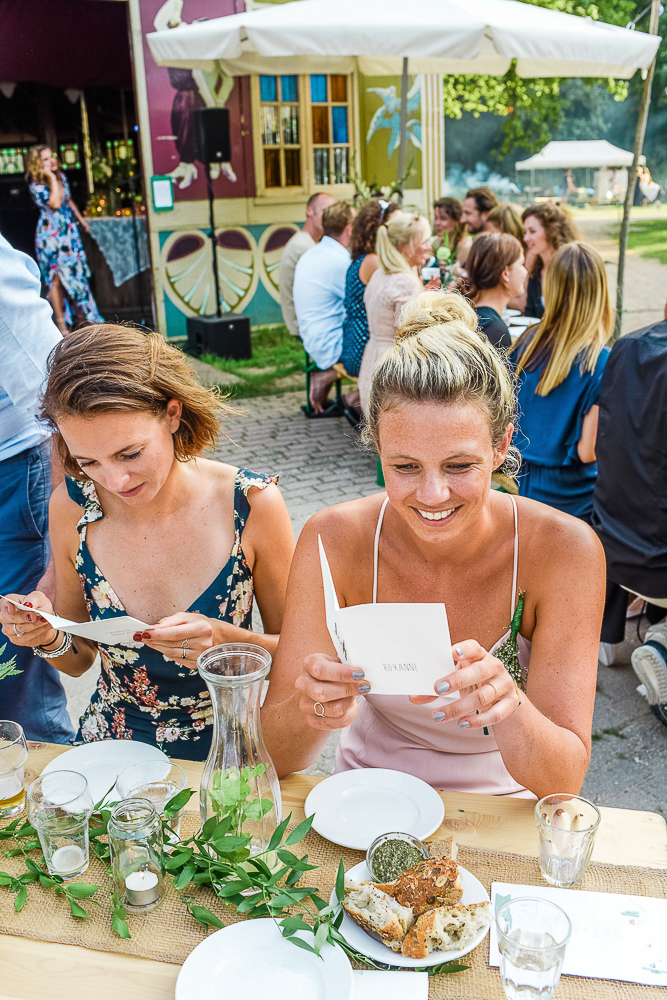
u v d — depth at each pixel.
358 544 1.71
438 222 8.07
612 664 3.77
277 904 1.21
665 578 3.06
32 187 8.73
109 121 12.59
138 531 1.94
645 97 7.30
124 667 1.97
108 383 1.62
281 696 1.66
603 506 3.25
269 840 1.34
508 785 1.71
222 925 1.24
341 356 6.84
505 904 1.13
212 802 1.31
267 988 1.13
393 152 10.89
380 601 1.73
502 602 1.66
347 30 6.27
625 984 1.14
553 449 3.47
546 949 1.03
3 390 2.38
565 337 3.34
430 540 1.46
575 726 1.54
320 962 1.16
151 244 9.38
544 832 1.29
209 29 6.76
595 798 2.92
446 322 1.46
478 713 1.32
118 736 2.05
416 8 6.68
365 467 6.16
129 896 1.27
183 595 1.97
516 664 1.70
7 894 1.34
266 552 2.02
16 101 12.23
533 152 13.22
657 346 2.93
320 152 10.27
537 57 6.61
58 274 8.96
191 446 1.87
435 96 10.97
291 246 7.92
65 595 2.12
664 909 1.26
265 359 9.37
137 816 1.29
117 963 1.20
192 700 1.99
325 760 3.13
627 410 3.03
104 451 1.66
